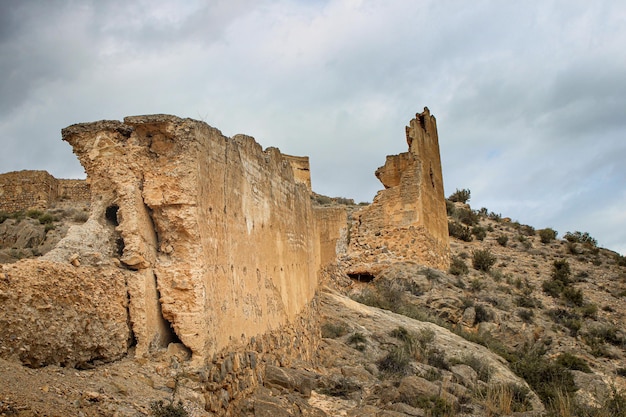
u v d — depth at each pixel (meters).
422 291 32.78
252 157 14.80
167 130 11.00
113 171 11.00
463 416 15.53
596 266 46.47
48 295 8.94
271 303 15.41
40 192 37.25
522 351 29.89
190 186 10.96
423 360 21.16
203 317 10.68
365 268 35.22
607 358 30.53
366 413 13.78
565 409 18.34
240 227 13.41
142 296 10.37
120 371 9.59
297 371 14.95
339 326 23.12
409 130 38.22
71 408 7.96
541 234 52.50
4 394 7.57
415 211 36.62
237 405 11.53
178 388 9.71
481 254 42.62
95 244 10.40
